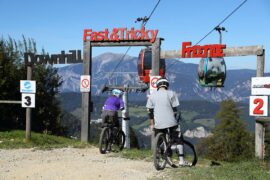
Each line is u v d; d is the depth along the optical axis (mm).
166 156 9391
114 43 14438
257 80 10922
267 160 10828
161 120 9305
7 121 19625
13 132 16516
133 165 9820
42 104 21312
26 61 14953
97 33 14523
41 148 13070
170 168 9453
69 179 8328
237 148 59094
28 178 8461
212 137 63188
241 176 8258
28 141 14414
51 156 11516
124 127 20516
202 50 12656
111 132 12469
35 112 21000
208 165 10438
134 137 41344
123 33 14164
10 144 13758
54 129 21875
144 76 15172
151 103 9555
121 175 8656
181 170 8875
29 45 21156
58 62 14875
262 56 11445
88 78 14758
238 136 60469
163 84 9609
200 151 63500
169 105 9375
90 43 14711
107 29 14398
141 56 15203
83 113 14781
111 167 9523
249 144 58219
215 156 59875
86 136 14727
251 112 11055
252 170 9086
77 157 11336
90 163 10141
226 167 9297
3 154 11789
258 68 11445
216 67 14203
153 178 8266
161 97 9414
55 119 21859
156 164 9055
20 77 20172
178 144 9664
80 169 9266
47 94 21578
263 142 11125
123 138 13055
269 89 10766
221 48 12195
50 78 21828
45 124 21375
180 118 9625
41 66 21281
